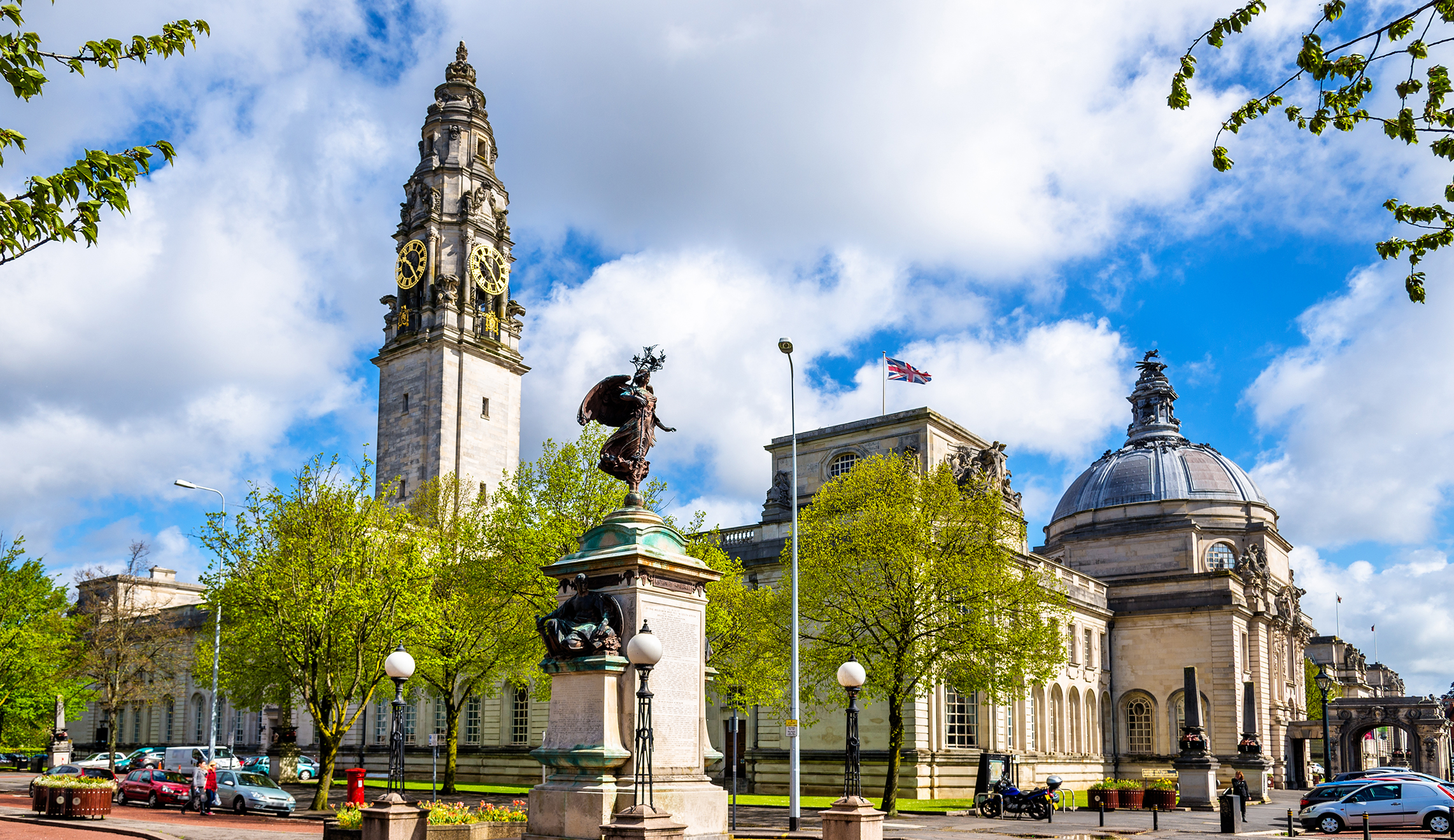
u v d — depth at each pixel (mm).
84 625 76375
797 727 34781
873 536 44250
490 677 51812
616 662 18047
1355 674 152500
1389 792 40969
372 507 43344
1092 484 108812
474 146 95812
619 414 20891
